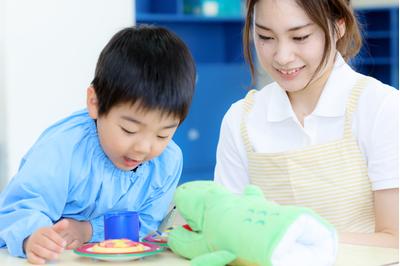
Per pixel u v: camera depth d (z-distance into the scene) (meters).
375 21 5.21
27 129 2.87
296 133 1.56
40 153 1.32
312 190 1.51
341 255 1.12
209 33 5.29
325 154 1.50
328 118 1.53
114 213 1.23
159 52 1.24
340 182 1.50
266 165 1.55
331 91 1.53
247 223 0.99
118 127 1.22
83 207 1.39
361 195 1.51
